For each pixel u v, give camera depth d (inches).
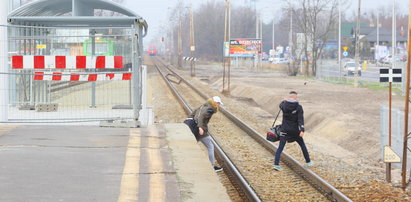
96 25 1068.5
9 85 969.5
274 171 669.3
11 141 569.6
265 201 532.4
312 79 2933.1
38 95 1006.4
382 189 584.4
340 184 602.5
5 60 786.8
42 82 1015.6
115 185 403.9
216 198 382.3
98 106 1061.8
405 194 566.3
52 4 1077.1
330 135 1090.1
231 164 655.1
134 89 727.7
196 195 388.8
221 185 418.0
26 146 542.9
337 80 2610.7
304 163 719.1
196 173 454.6
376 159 836.6
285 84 2454.5
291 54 4180.6
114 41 1066.7
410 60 616.1
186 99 1731.1
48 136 609.9
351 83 2384.4
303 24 3774.6
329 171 668.7
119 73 745.0
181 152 542.9
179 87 2358.5
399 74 702.5
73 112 958.4
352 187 590.2
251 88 2158.0
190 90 2192.4
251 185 596.1
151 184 412.5
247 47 4089.6
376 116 1242.6
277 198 544.7
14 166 451.8
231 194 565.3
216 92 2162.9
